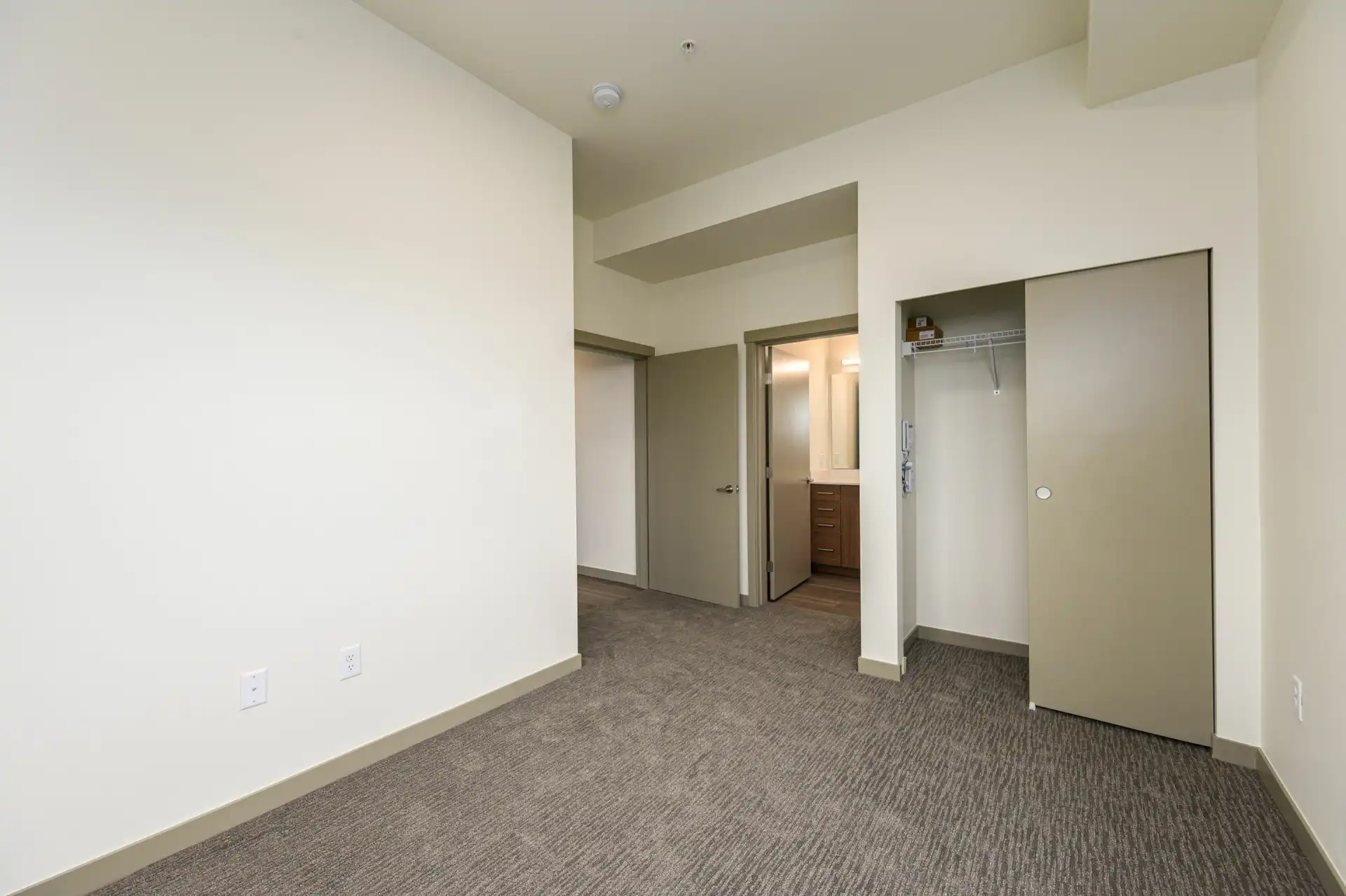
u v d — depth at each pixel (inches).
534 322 110.9
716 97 107.5
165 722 65.9
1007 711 98.9
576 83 103.0
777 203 127.6
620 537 196.5
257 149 73.7
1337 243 57.5
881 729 93.0
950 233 105.7
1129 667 90.7
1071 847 65.5
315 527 79.0
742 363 167.2
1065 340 94.7
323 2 80.3
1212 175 83.5
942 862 63.4
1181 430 86.0
